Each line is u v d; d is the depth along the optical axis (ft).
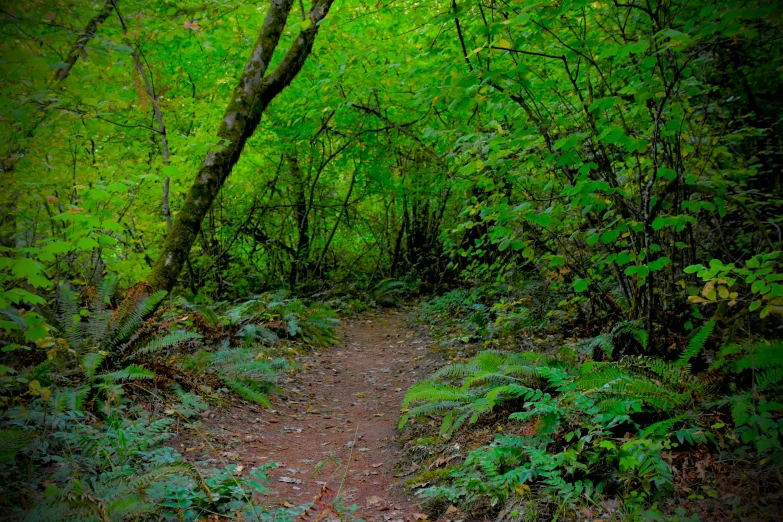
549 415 13.29
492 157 18.28
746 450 11.22
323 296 46.06
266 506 13.01
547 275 23.49
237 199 45.42
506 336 25.96
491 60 20.18
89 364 16.39
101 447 13.00
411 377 25.88
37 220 19.61
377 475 15.78
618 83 16.35
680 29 15.78
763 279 11.14
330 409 21.81
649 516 10.09
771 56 17.58
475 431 16.52
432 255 54.39
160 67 27.94
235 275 46.39
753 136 18.47
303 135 39.50
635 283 17.51
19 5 12.85
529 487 12.25
